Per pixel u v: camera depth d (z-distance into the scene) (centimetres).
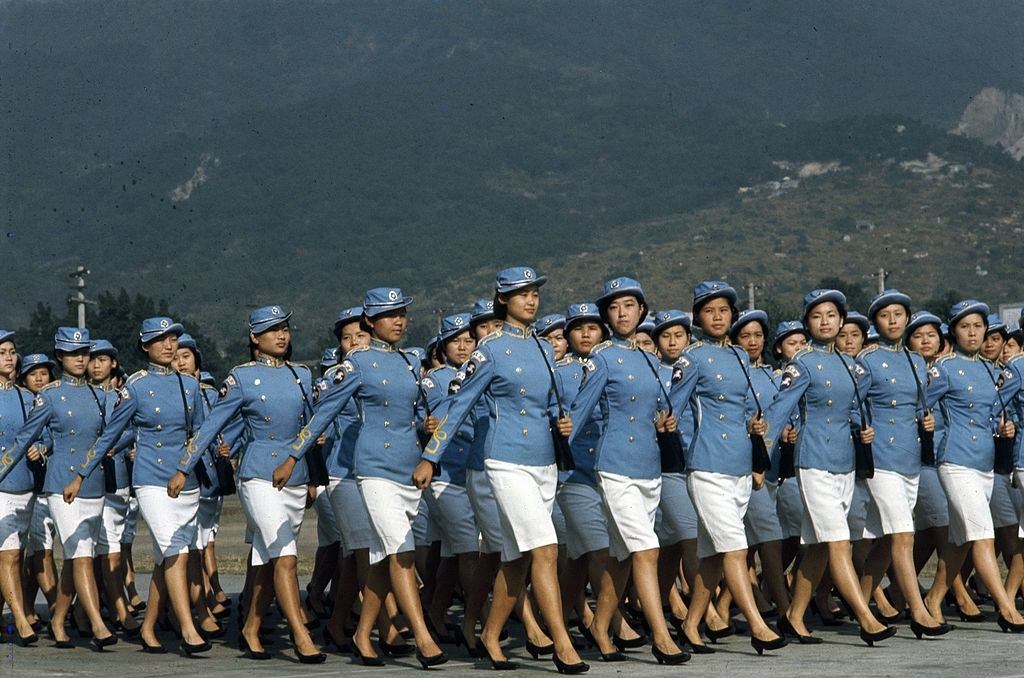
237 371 1252
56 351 1437
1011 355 1560
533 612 1340
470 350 1448
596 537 1205
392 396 1189
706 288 1227
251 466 1242
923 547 1477
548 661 1177
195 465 1275
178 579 1314
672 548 1318
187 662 1245
